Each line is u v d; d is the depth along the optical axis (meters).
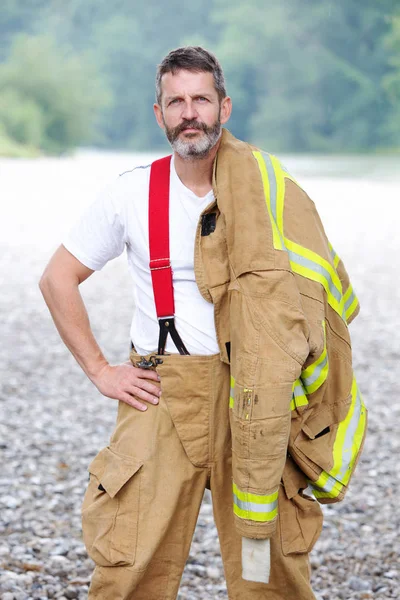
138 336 3.37
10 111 70.00
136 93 103.00
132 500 3.25
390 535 5.27
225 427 3.26
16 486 5.89
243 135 97.12
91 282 15.09
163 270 3.24
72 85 74.94
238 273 3.08
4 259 17.66
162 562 3.34
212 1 103.75
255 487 3.04
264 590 3.39
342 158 77.56
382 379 9.13
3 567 4.64
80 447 6.84
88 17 107.94
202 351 3.25
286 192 3.19
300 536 3.36
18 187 34.44
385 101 92.94
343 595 4.51
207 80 3.16
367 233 22.70
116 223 3.34
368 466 6.54
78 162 56.62
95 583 3.31
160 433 3.27
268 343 3.01
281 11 96.19
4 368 9.30
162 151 97.06
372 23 96.38
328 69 93.75
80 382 8.84
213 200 3.19
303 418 3.23
